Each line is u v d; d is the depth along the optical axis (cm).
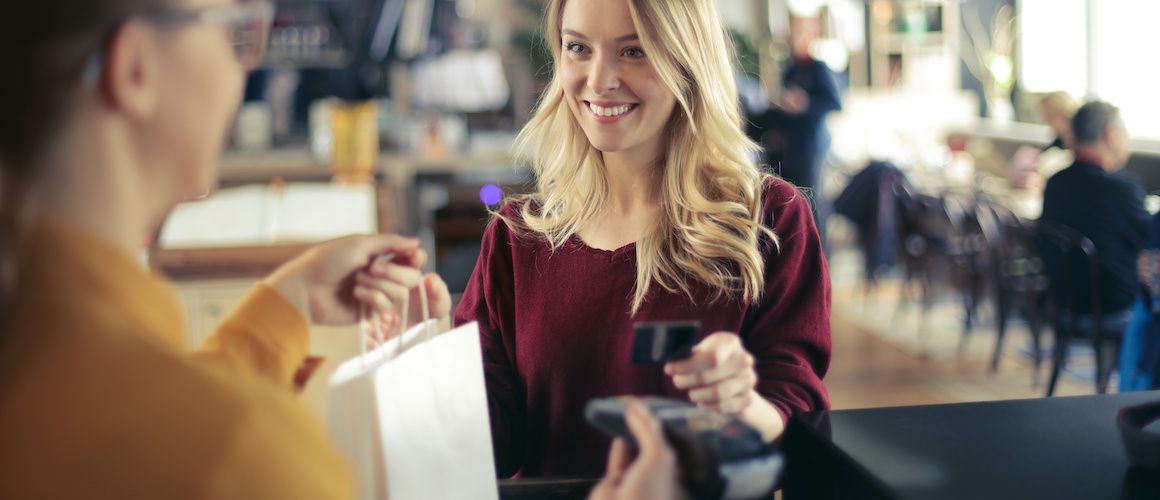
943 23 937
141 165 61
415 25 623
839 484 104
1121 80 758
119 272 57
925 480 95
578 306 142
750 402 106
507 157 539
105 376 53
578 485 113
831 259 811
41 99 56
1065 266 440
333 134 393
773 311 141
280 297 84
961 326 610
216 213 324
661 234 140
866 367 534
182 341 61
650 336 98
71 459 51
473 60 646
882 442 106
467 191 522
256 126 597
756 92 776
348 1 659
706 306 139
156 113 61
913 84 941
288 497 54
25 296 54
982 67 930
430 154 554
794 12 925
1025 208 570
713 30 141
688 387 101
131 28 58
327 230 310
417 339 103
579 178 148
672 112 143
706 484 75
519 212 152
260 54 68
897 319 618
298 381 92
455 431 100
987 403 118
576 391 142
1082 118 452
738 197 143
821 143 748
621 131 138
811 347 140
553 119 153
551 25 150
